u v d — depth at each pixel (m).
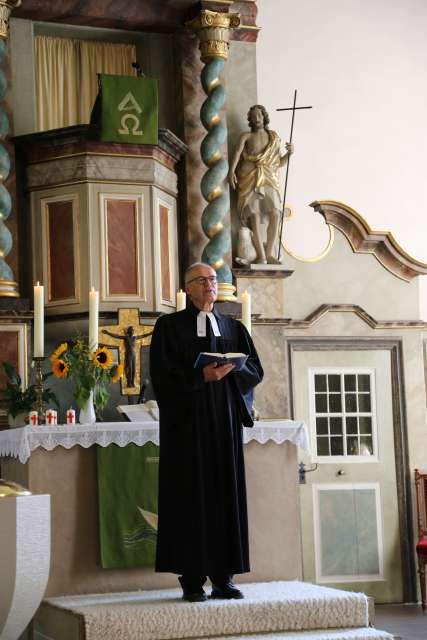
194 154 8.80
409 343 10.05
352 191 11.49
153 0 8.82
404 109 11.87
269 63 11.41
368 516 9.71
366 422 9.85
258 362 5.94
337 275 9.90
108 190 8.02
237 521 5.54
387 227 11.57
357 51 11.78
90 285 7.89
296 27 11.58
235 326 5.95
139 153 8.09
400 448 9.88
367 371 9.90
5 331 7.80
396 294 10.07
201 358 5.47
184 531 5.52
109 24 8.87
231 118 9.00
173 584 6.30
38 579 5.19
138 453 6.27
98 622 5.26
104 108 7.91
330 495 9.66
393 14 11.99
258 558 6.44
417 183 11.79
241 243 8.84
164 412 5.65
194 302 5.89
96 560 6.18
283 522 6.52
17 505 5.10
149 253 8.07
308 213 11.28
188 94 8.88
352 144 11.57
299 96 11.45
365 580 9.61
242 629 5.44
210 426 5.59
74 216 7.99
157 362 5.70
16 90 8.49
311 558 9.52
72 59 9.26
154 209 8.12
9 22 8.55
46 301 8.06
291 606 5.52
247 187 8.81
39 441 6.10
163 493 5.62
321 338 9.76
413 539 9.77
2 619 5.10
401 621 8.41
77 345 6.76
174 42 9.07
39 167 8.15
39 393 6.69
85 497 6.20
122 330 7.71
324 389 9.77
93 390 6.66
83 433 6.18
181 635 5.36
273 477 6.54
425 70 12.05
